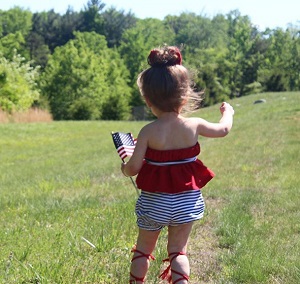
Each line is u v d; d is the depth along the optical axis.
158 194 1.48
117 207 3.03
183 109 1.53
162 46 1.55
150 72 1.49
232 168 4.66
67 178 4.90
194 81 1.53
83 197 3.67
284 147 5.64
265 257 2.01
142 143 1.50
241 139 6.59
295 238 2.32
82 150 8.06
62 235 2.37
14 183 4.95
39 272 1.84
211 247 2.26
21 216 3.04
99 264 1.97
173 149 1.50
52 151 8.27
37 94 18.41
